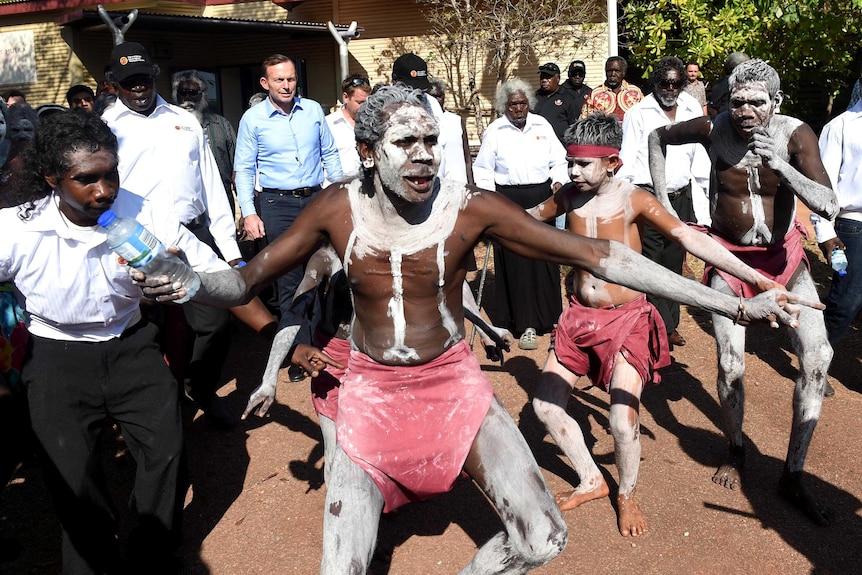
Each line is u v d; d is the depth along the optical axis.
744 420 5.44
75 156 3.12
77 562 3.58
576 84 9.93
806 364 4.32
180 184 5.07
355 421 3.04
